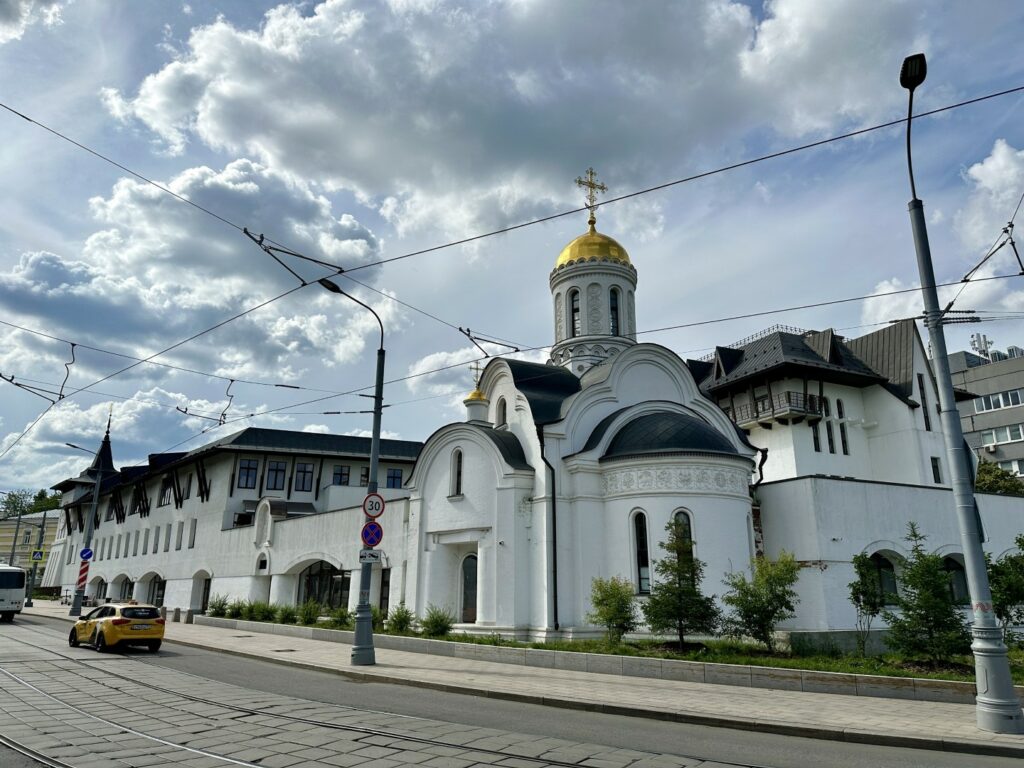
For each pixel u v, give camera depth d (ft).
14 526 361.51
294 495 167.32
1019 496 111.96
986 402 214.28
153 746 31.50
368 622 64.80
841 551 88.74
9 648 75.10
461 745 31.86
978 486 154.81
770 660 57.67
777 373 123.24
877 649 73.46
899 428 126.00
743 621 64.54
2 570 127.24
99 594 226.99
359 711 40.88
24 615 145.79
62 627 113.80
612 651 64.59
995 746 33.81
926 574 57.31
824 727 37.58
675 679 55.21
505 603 85.92
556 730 36.91
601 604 68.44
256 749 30.86
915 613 56.90
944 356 43.73
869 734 36.11
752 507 93.25
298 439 171.12
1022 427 205.16
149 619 76.59
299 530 133.39
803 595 87.86
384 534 112.27
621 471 86.58
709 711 42.01
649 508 83.56
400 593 105.60
